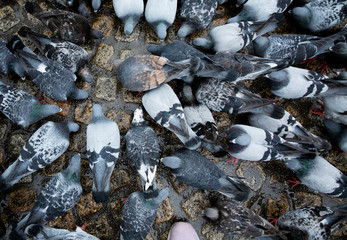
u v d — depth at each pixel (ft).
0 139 4.36
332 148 4.91
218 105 4.24
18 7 4.58
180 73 4.03
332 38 4.58
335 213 4.26
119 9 4.28
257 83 4.88
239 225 4.19
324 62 5.03
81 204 4.34
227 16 4.95
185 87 4.35
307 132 4.46
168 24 4.44
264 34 4.98
